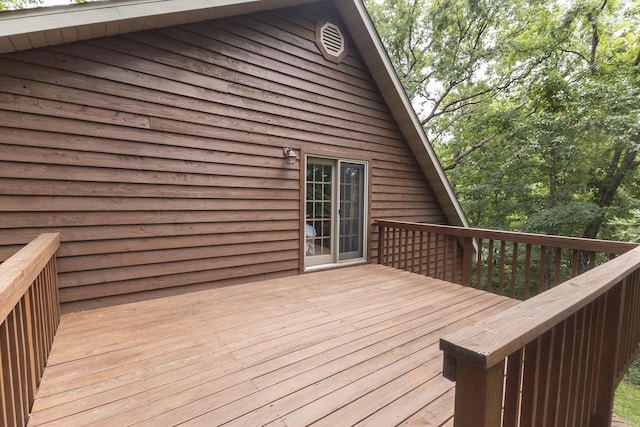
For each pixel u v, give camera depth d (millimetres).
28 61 2469
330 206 4695
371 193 5113
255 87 3758
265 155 3869
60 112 2605
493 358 675
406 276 4250
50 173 2586
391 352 2145
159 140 3105
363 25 4461
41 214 2562
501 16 9516
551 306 983
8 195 2426
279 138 3992
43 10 2182
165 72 3119
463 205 9758
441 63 10727
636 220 5867
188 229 3330
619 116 6184
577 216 7023
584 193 7723
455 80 10461
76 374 1813
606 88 6500
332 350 2160
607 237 7852
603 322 1711
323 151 4445
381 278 4129
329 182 4660
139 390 1679
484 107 10023
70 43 2635
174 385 1728
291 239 4176
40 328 1840
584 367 1489
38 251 1769
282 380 1793
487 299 3307
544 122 7195
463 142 10656
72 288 2729
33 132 2502
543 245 3082
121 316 2684
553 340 1137
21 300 1508
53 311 2338
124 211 2949
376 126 5156
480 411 709
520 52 9047
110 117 2836
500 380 745
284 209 4078
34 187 2525
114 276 2928
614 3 7684
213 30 3424
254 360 2006
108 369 1874
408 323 2648
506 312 931
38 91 2514
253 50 3736
